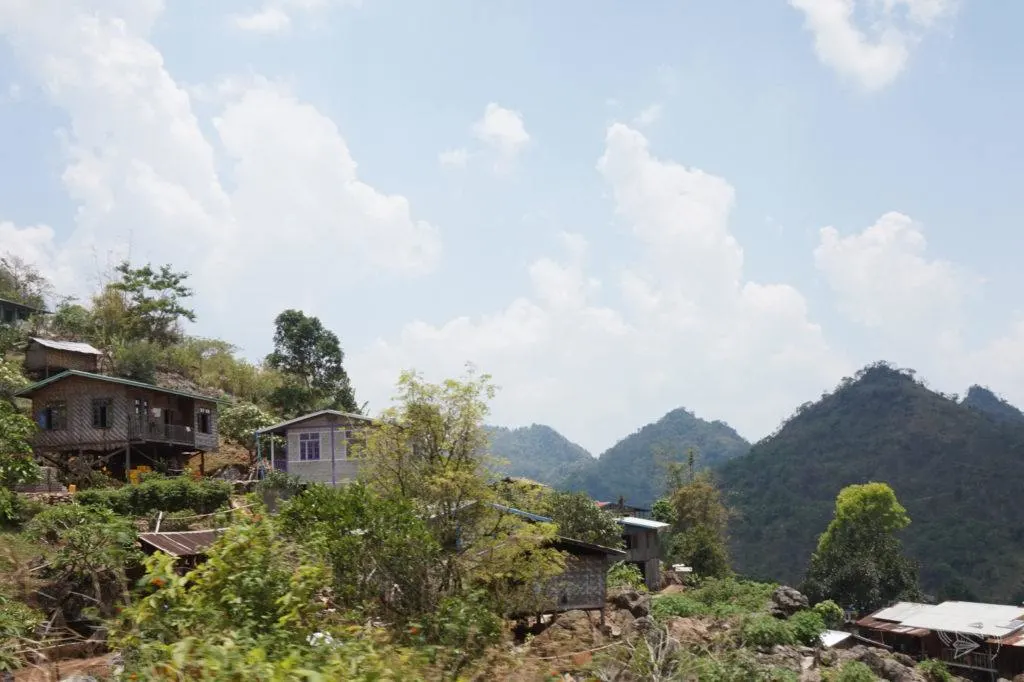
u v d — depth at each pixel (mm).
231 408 48000
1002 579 109062
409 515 15695
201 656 5797
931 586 112062
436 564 15742
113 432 35719
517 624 20906
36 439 35500
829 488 152625
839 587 61875
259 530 9195
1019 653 40094
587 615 24484
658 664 12883
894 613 48781
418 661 7570
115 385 36062
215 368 57562
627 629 22531
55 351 43438
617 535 42469
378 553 14789
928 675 34156
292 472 36312
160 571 7879
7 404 23641
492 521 20641
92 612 8656
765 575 123688
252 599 8117
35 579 14844
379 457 21594
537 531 20531
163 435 37469
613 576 38688
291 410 56500
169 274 58594
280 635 7328
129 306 57594
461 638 8953
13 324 51938
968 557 116500
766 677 16031
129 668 6617
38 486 28797
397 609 14523
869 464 159500
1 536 18562
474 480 20406
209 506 29297
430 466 21078
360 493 16047
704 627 25797
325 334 65750
